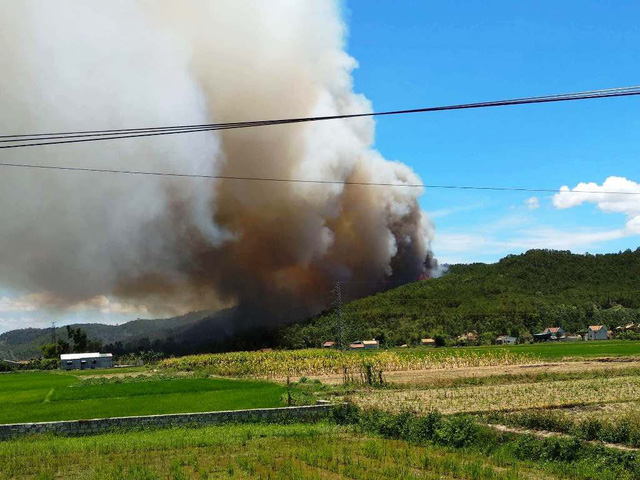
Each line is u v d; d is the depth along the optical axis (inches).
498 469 913.5
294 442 1162.0
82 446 1141.1
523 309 7317.9
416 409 1632.6
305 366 3481.8
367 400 1889.8
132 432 1386.6
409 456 997.2
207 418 1472.7
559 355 3932.1
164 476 891.4
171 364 4687.5
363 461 966.4
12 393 2706.7
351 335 6368.1
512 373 2837.1
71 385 3147.1
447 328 6688.0
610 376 2524.6
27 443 1226.0
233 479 861.2
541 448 1000.9
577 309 7524.6
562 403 1652.3
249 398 2094.0
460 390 2121.1
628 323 7027.6
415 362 3511.3
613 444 1084.5
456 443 1109.1
